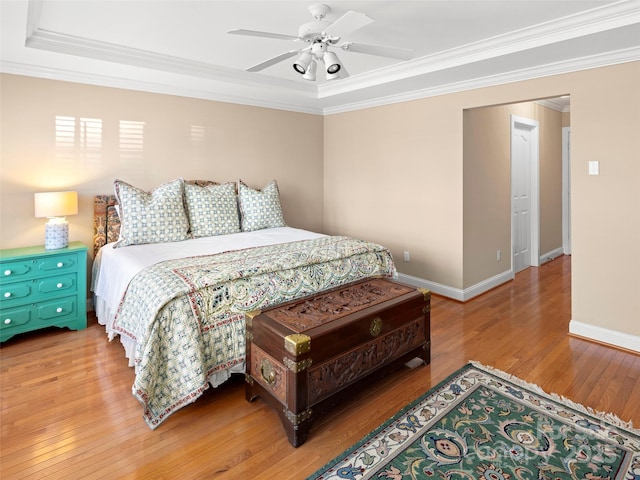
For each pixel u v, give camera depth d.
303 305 2.23
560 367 2.52
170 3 2.23
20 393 2.21
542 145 5.35
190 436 1.87
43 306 2.94
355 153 4.78
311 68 2.56
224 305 2.16
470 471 1.63
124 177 3.58
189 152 3.98
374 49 2.35
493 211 4.30
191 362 1.96
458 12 2.36
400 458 1.71
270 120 4.63
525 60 2.91
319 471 1.64
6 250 2.99
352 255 2.86
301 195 5.02
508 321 3.35
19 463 1.67
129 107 3.57
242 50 3.03
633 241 2.70
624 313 2.76
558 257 6.00
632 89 2.64
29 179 3.13
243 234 3.67
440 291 4.03
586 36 2.40
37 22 2.46
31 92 3.09
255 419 2.01
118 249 2.99
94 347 2.82
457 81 3.56
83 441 1.81
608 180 2.78
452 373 2.46
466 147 3.75
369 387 2.31
